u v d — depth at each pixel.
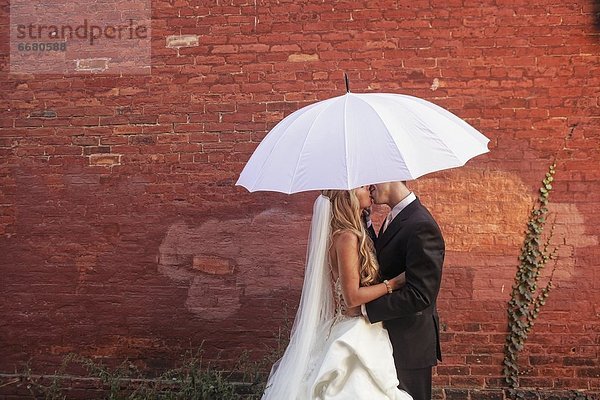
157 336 4.89
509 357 4.63
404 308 3.14
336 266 3.36
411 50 4.72
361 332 3.25
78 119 4.95
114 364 4.90
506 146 4.66
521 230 4.65
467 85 4.68
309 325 3.39
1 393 4.92
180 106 4.90
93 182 4.94
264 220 4.84
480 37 4.67
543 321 4.63
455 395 4.62
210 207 4.88
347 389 3.20
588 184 4.61
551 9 4.63
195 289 4.88
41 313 4.95
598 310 4.59
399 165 2.72
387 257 3.29
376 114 2.92
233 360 4.83
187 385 4.43
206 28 4.88
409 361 3.29
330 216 3.37
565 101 4.62
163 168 4.90
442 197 4.70
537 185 4.64
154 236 4.90
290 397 3.32
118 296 4.91
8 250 4.96
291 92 4.82
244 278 4.84
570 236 4.61
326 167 2.75
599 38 4.60
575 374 4.60
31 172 4.96
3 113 4.97
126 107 4.93
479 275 4.67
